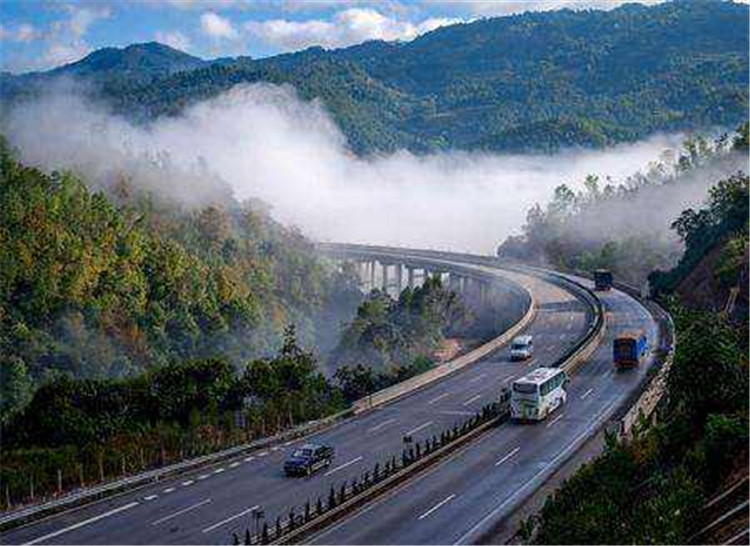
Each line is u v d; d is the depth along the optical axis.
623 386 76.31
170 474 56.41
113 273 157.38
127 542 44.03
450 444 58.88
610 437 48.94
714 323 71.12
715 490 39.16
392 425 67.38
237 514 47.91
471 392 77.75
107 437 67.38
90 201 175.38
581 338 96.56
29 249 148.88
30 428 70.88
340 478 54.06
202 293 166.50
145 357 146.38
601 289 139.00
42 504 49.31
